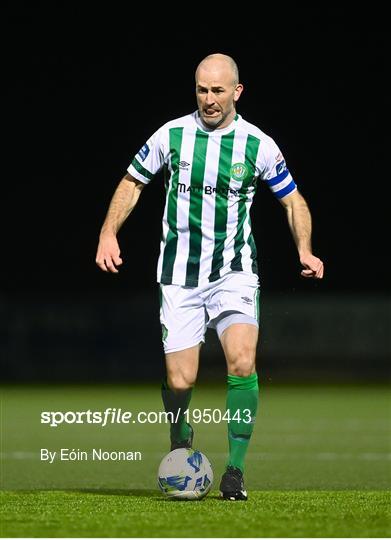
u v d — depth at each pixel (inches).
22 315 3341.5
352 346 3408.0
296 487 1131.3
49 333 3351.4
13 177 4318.4
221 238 875.4
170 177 882.8
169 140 877.2
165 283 886.4
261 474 1270.9
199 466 842.2
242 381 858.1
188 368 886.4
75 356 3351.4
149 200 4077.3
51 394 2642.7
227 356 864.3
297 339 3408.0
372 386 3090.6
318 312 3408.0
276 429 1915.6
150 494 930.7
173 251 882.8
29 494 914.1
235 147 870.4
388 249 4256.9
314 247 4249.5
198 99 859.4
